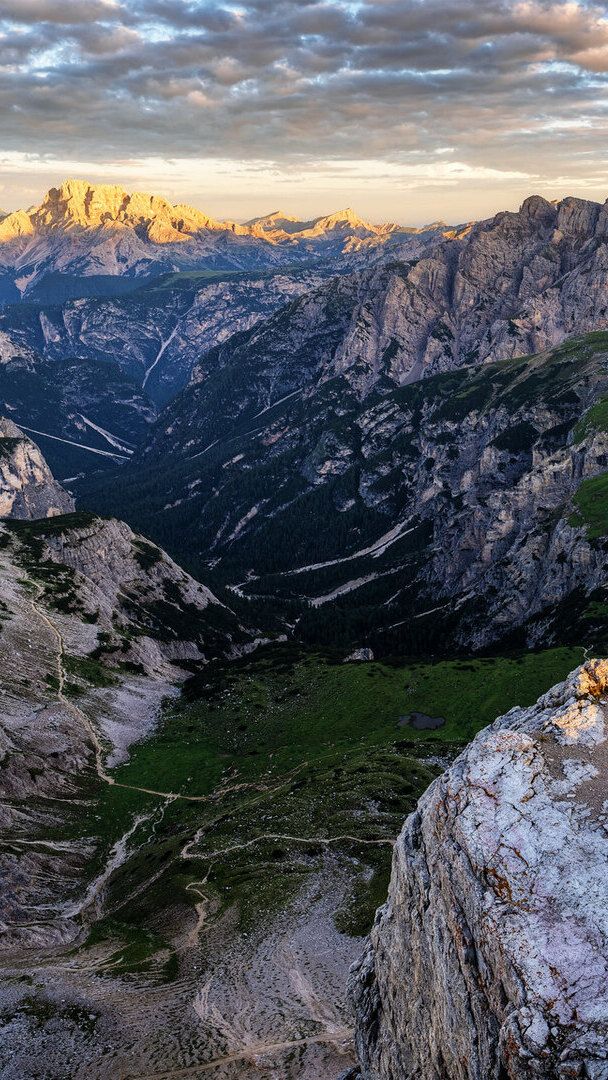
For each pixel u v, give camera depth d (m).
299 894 89.75
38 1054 62.44
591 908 23.14
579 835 25.05
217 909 90.06
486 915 24.30
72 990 74.44
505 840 25.59
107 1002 71.31
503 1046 21.95
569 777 27.05
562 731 29.08
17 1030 66.31
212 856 106.88
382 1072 32.59
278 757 150.75
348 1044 58.16
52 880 112.31
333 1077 53.69
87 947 89.69
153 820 134.12
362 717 160.62
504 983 22.89
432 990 27.98
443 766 126.06
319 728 160.25
